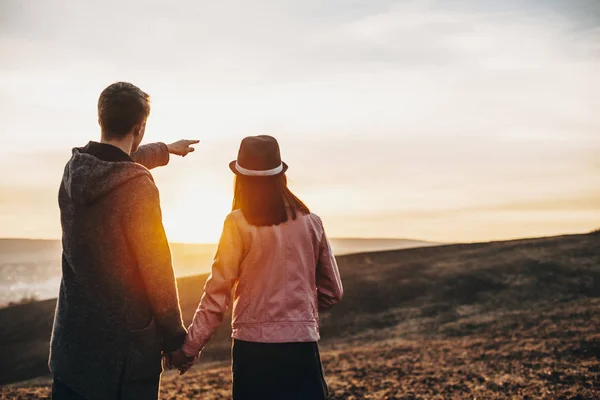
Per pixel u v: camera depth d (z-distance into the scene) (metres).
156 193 3.19
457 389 10.70
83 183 3.06
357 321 41.31
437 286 48.28
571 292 43.31
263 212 3.31
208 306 3.30
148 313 3.17
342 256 61.94
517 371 12.30
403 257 59.44
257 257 3.30
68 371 3.08
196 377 15.22
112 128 3.21
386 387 11.45
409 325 37.91
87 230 3.07
